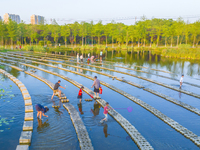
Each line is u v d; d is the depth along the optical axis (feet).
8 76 64.59
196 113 35.65
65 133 27.53
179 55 138.51
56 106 37.65
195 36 249.34
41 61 109.50
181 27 234.38
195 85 56.65
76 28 270.05
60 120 31.76
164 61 115.34
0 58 120.26
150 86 55.42
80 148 23.79
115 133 28.07
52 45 279.08
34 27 291.38
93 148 23.39
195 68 88.94
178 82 60.75
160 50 203.72
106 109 31.50
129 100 42.83
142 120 32.63
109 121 31.96
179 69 86.02
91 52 186.91
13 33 210.18
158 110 36.58
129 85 56.49
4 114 33.53
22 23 248.11
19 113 34.19
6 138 25.86
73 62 106.01
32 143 24.76
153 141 25.98
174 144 25.30
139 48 244.01
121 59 126.00
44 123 30.48
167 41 301.63
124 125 29.91
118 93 48.16
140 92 49.44
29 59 119.24
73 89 50.55
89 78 65.00
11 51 176.76
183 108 38.37
